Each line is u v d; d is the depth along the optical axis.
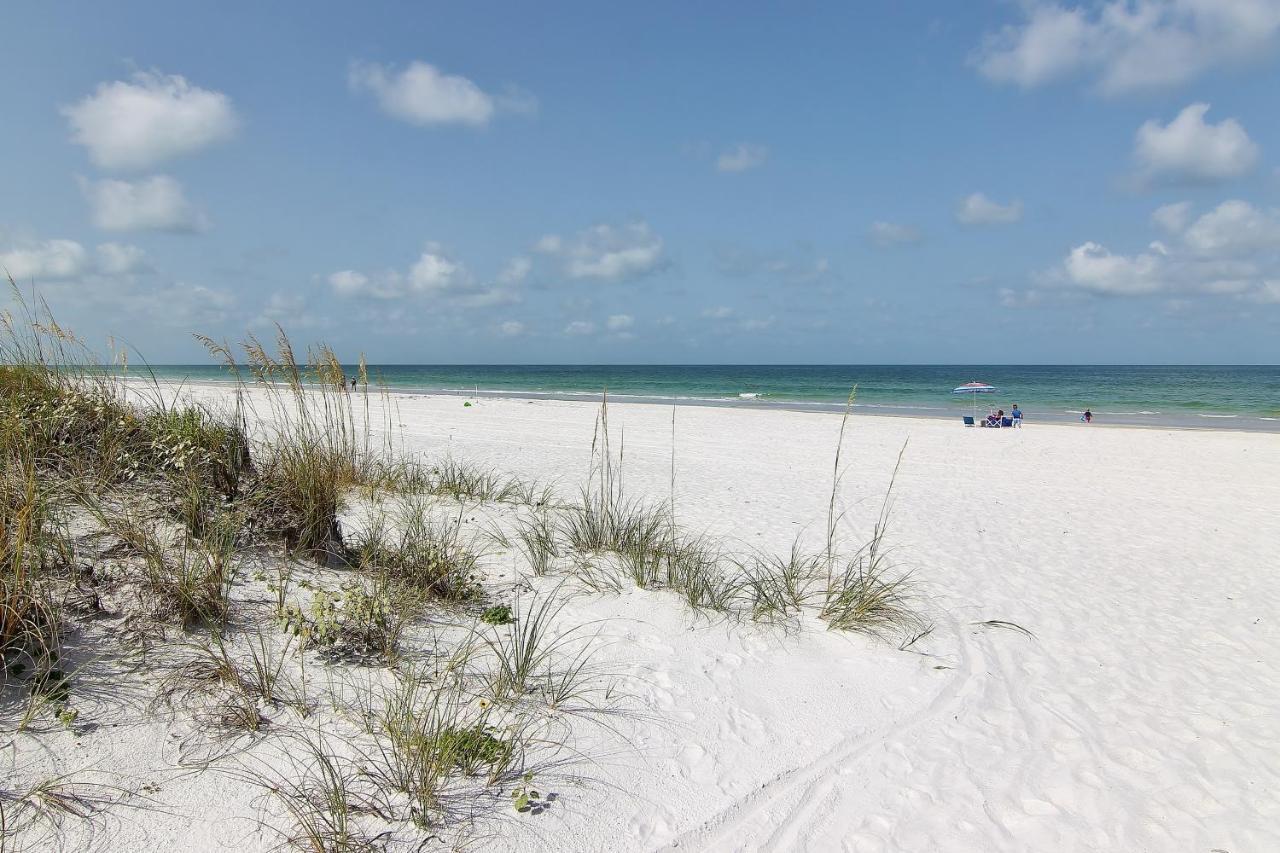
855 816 3.10
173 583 3.56
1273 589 6.85
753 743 3.54
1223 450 17.86
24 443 3.98
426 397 34.25
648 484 10.94
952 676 4.55
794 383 68.50
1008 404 37.47
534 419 22.11
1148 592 6.66
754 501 10.05
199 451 4.59
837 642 4.86
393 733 3.06
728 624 4.92
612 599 5.11
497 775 2.97
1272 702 4.48
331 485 4.86
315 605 3.66
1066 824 3.18
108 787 2.55
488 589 5.02
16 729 2.66
